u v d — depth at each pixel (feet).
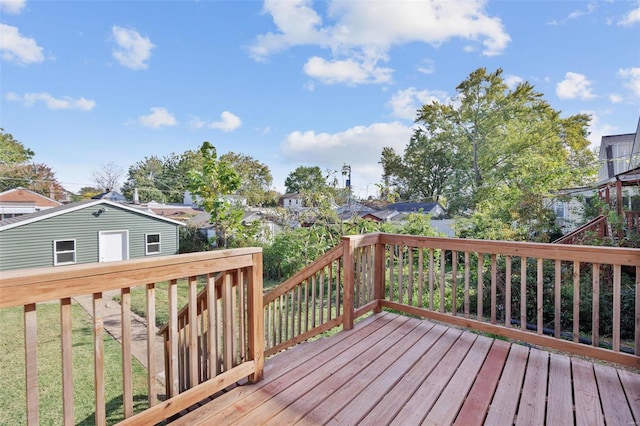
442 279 9.51
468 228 29.81
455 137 75.31
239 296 6.39
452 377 6.67
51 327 20.06
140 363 15.12
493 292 8.69
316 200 28.02
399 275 10.49
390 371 6.91
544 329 15.43
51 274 3.84
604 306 15.02
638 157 35.81
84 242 38.09
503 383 6.44
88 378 13.60
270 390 6.20
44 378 13.53
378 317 10.28
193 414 5.46
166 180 122.83
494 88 68.69
